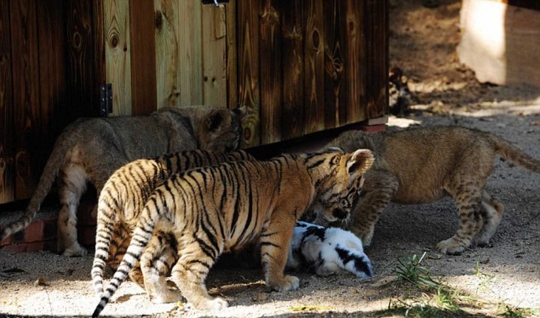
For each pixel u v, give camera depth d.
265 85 12.91
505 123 17.44
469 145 11.02
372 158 9.93
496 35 20.42
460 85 20.36
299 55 13.37
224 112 11.38
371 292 9.20
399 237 11.34
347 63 14.18
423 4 23.02
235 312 8.62
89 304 8.77
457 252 10.65
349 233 9.98
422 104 18.94
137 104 11.25
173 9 11.55
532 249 10.83
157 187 8.70
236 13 12.41
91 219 10.44
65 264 9.95
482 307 8.92
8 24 10.07
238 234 9.12
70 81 10.64
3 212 10.62
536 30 19.86
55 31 10.47
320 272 9.86
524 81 20.16
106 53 10.83
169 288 9.23
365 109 14.63
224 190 8.93
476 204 10.87
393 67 18.25
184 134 11.15
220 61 12.27
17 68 10.20
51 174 9.95
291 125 13.37
